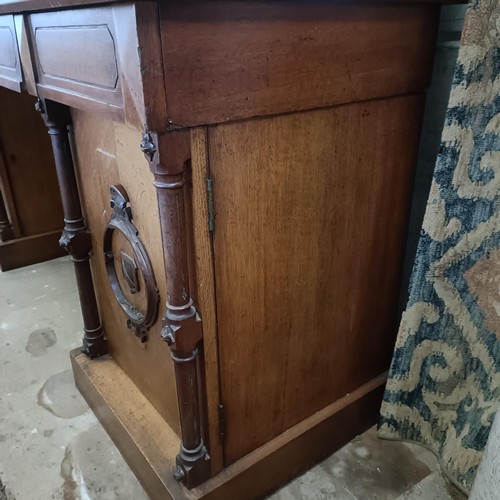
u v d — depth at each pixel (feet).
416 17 2.97
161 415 3.85
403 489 3.72
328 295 3.47
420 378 3.84
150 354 3.63
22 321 5.94
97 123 3.24
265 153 2.67
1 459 4.04
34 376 5.01
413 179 3.59
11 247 7.10
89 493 3.75
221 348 3.01
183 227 2.49
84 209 3.99
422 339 3.67
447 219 3.21
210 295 2.80
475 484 2.92
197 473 3.23
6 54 3.62
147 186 2.84
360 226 3.41
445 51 3.40
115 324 4.15
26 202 7.09
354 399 4.02
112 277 3.76
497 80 2.83
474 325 3.34
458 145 3.01
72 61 2.67
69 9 2.49
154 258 3.04
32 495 3.74
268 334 3.23
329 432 3.92
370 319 3.92
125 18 2.02
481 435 3.34
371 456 4.02
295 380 3.58
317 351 3.62
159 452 3.54
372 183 3.33
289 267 3.12
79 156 3.72
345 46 2.69
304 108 2.67
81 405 4.62
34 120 6.76
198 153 2.40
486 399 3.31
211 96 2.29
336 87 2.76
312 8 2.46
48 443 4.19
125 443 3.85
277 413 3.58
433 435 3.90
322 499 3.65
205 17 2.13
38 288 6.70
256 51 2.35
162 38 2.05
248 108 2.44
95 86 2.50
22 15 3.05
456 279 3.34
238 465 3.43
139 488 3.78
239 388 3.24
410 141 3.41
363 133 3.09
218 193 2.58
